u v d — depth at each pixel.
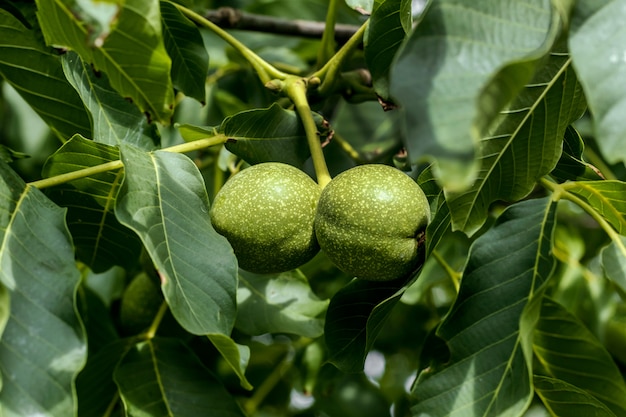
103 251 0.71
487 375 0.61
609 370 0.66
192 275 0.59
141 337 0.70
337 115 0.95
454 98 0.52
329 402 0.84
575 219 0.86
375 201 0.62
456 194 0.63
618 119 0.53
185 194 0.62
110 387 0.69
